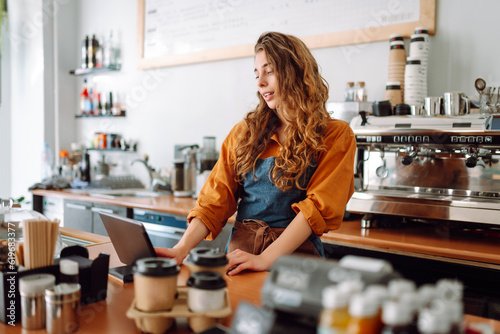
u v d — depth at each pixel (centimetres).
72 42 443
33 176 443
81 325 90
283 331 66
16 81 455
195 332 87
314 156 151
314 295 63
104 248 155
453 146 195
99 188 380
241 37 321
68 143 445
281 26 298
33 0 429
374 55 261
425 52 231
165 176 370
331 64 279
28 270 92
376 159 224
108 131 423
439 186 208
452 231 207
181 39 358
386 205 206
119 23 406
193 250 99
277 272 69
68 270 94
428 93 245
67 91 442
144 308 86
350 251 203
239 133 166
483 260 166
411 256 186
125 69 404
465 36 232
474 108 208
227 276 123
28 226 93
